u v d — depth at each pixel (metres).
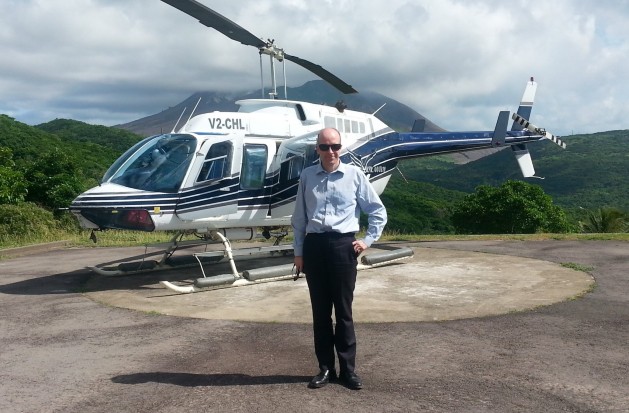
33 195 19.27
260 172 9.04
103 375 4.39
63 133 77.31
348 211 4.02
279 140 9.39
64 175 19.84
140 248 14.09
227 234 9.27
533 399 3.73
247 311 6.57
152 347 5.16
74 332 5.78
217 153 8.45
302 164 9.45
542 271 8.91
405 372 4.32
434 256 10.98
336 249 3.95
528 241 13.23
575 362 4.48
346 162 10.43
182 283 8.64
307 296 7.41
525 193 43.09
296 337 5.40
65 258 12.35
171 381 4.22
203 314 6.47
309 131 9.83
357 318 6.07
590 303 6.61
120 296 7.68
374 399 3.78
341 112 10.59
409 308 6.52
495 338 5.22
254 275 8.25
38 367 4.63
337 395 3.87
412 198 64.06
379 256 9.57
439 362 4.54
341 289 3.99
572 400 3.70
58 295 7.91
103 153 37.34
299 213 4.14
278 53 9.83
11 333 5.80
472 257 10.72
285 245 10.24
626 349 4.82
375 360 4.63
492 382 4.06
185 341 5.34
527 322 5.79
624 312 6.16
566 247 11.80
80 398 3.91
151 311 6.68
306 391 3.95
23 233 16.03
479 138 12.64
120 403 3.80
